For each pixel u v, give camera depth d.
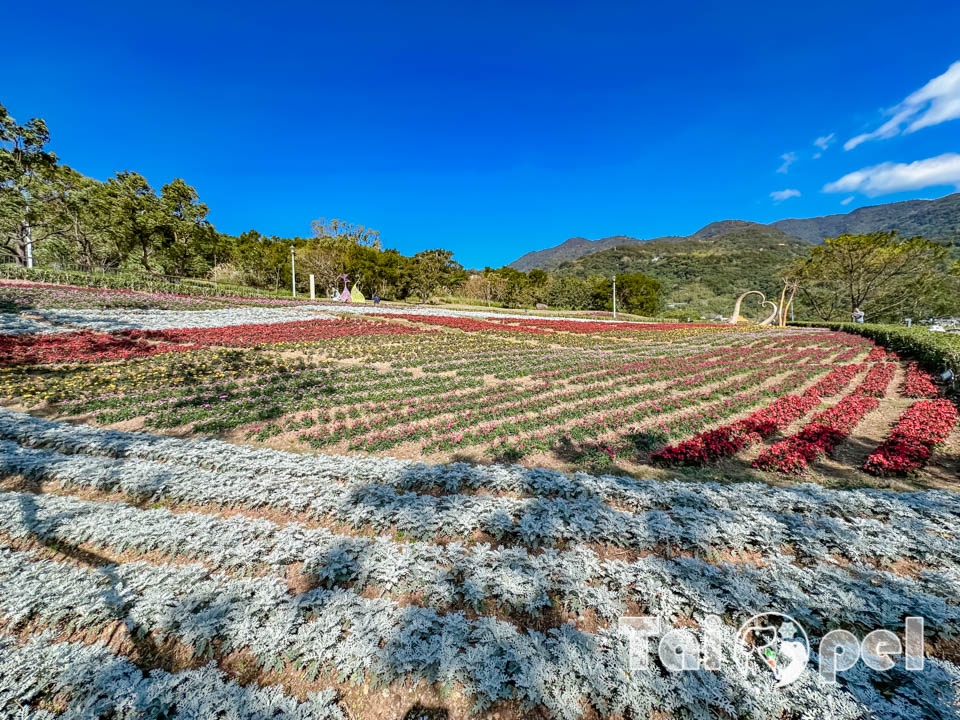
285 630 3.70
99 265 47.28
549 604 4.18
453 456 8.44
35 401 10.76
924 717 2.94
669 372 17.05
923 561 4.72
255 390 12.70
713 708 3.16
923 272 50.59
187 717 3.00
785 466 7.45
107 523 5.30
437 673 3.38
